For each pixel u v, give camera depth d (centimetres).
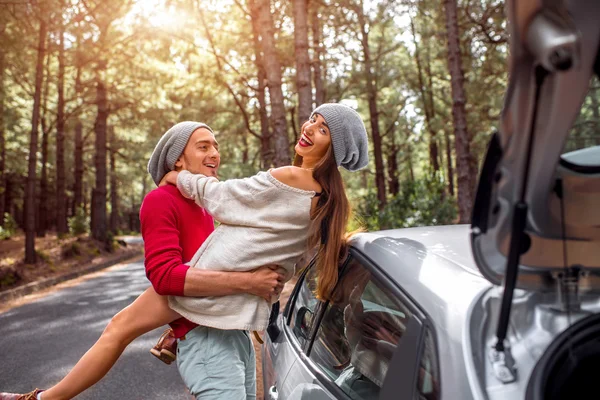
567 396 139
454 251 195
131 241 4088
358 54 2936
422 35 2789
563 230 128
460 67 1388
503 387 133
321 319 242
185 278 211
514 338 143
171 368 587
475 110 2347
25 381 561
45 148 3212
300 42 1194
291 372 243
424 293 170
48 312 980
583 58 92
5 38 1566
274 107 1272
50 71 2766
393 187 3628
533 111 102
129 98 2475
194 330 224
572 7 88
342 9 2656
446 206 1279
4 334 794
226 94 2523
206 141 236
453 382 139
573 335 140
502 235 128
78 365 220
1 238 3092
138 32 2069
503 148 111
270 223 214
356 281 215
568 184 121
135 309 222
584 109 112
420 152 4269
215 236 221
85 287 1366
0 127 2669
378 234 234
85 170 4169
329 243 220
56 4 1605
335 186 221
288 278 230
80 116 2870
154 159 239
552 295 145
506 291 127
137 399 495
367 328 193
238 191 216
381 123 3672
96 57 2069
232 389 219
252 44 2217
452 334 149
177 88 2383
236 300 217
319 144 225
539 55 93
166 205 223
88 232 2997
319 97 2245
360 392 182
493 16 1975
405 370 159
